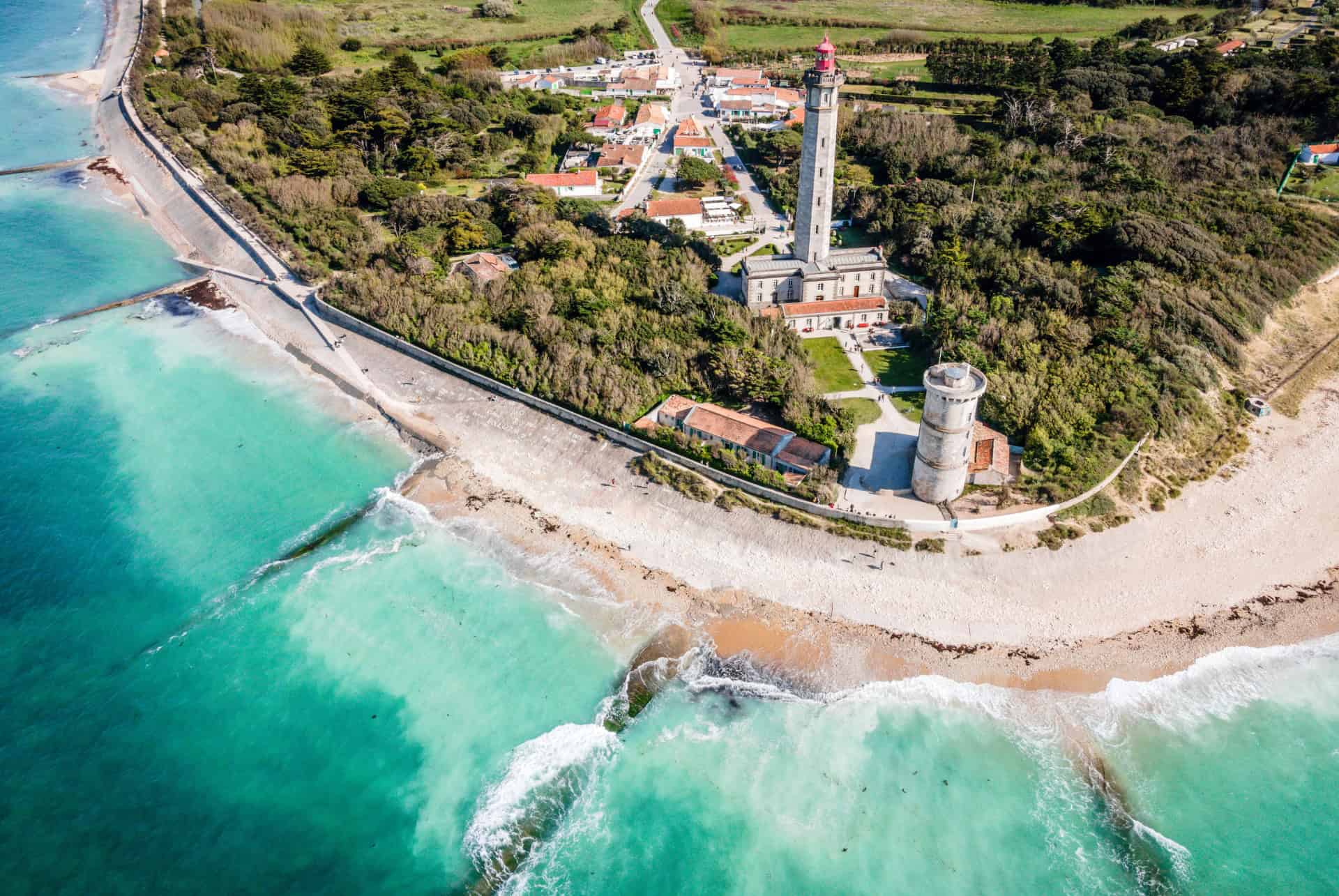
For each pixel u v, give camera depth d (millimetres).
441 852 53156
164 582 73000
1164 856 52656
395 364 102312
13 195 155875
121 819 54500
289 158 152625
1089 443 81125
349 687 63688
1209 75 168875
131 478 85312
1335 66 168000
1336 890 50812
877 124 169000
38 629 68250
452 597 71562
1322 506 78250
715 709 62000
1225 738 59438
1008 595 69312
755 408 89125
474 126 176000
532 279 109812
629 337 97688
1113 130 158625
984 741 59562
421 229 125875
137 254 135375
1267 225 120375
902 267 120812
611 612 69688
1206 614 68250
